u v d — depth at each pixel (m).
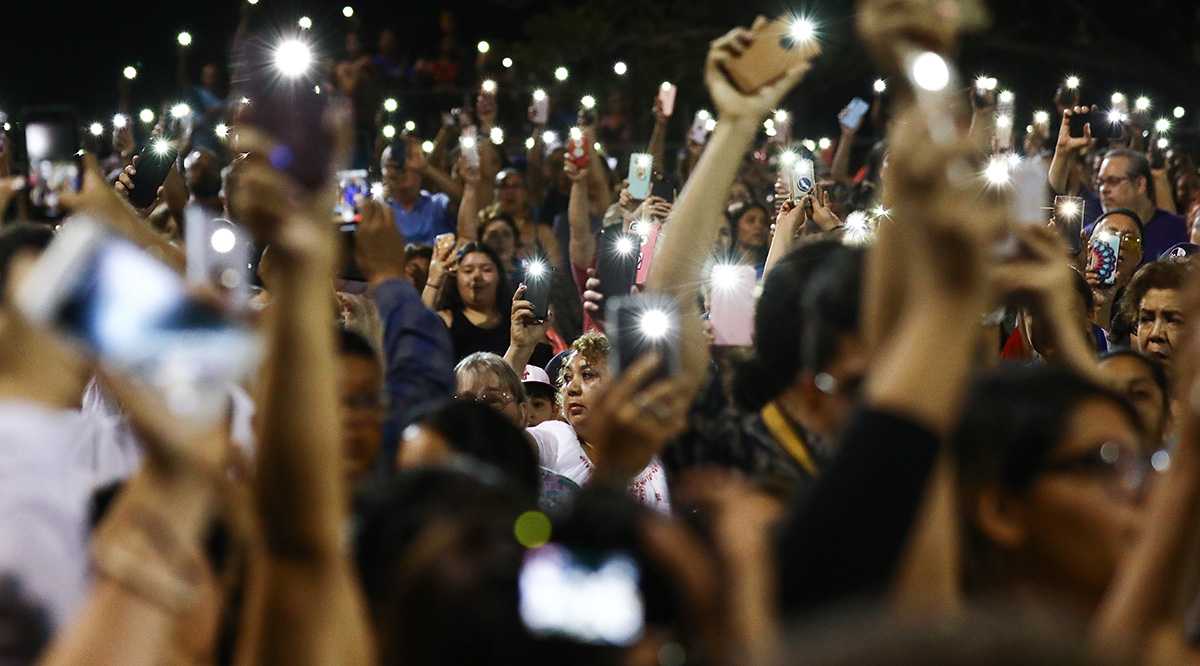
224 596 4.62
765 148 26.36
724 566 3.90
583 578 3.63
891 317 4.31
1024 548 4.87
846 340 5.05
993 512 4.91
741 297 7.84
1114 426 4.86
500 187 22.75
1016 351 10.82
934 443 3.79
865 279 5.08
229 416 5.07
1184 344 4.19
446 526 3.98
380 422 8.16
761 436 6.08
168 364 3.11
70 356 5.23
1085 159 23.95
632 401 5.21
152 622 3.24
